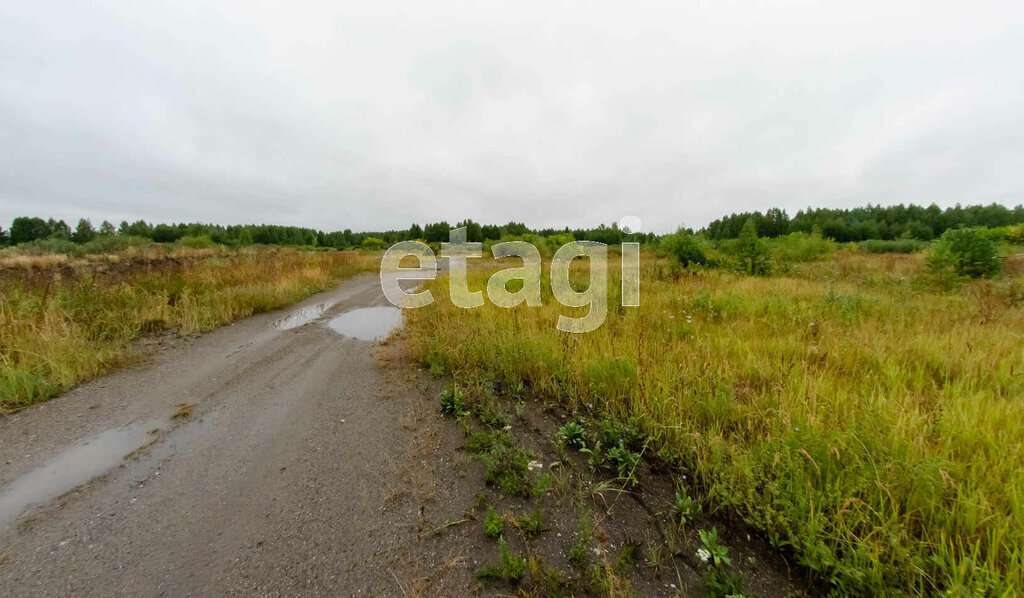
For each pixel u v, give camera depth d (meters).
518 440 3.10
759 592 1.74
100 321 5.75
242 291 8.65
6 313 5.29
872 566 1.70
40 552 1.99
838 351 4.14
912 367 3.87
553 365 4.23
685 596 1.71
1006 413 2.68
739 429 2.79
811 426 2.49
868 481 2.00
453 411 3.61
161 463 2.83
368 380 4.52
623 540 2.06
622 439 2.90
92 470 2.73
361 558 1.97
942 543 1.70
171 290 7.84
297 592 1.77
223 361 5.13
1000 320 5.33
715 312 6.37
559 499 2.40
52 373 4.12
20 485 2.54
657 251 17.09
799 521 1.92
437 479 2.63
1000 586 1.53
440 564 1.92
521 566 1.82
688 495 2.37
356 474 2.69
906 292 8.13
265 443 3.12
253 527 2.19
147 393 4.06
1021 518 1.80
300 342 6.13
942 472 1.91
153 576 1.85
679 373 3.57
